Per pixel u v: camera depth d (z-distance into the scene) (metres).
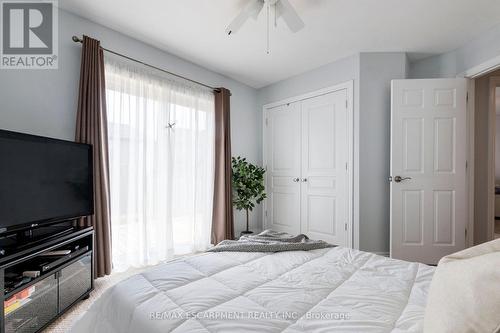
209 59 3.13
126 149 2.52
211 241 3.38
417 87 2.82
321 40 2.69
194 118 3.20
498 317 0.51
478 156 2.99
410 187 2.82
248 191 3.65
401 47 2.85
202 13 2.22
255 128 4.22
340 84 3.16
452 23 2.38
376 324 0.79
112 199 2.44
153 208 2.71
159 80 2.81
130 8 2.16
